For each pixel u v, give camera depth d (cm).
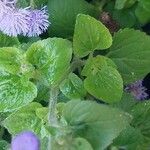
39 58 18
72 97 19
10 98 18
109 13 23
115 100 18
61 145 14
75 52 18
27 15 19
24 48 19
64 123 15
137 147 18
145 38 20
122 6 22
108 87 18
